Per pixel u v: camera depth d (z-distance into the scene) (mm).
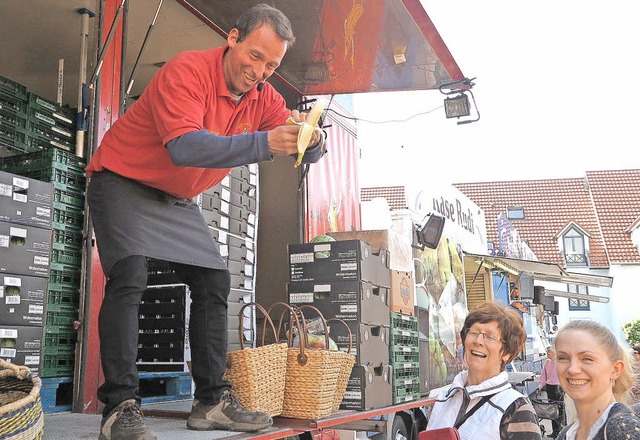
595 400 2559
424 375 6863
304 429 3891
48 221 4074
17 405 2018
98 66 4859
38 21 6203
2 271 3740
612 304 33656
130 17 6355
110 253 2994
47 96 7652
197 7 6035
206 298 3381
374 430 5039
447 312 8109
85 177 4578
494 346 2715
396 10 5625
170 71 2873
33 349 3887
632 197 36156
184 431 3273
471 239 14711
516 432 2498
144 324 5473
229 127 3182
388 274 5828
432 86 7176
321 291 5227
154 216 3107
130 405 2840
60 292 4336
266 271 7695
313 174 7977
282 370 3877
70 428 3396
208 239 3387
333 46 6383
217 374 3359
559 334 2664
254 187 6148
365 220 9555
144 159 3012
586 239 35000
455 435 2326
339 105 8844
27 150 4723
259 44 2943
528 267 15492
